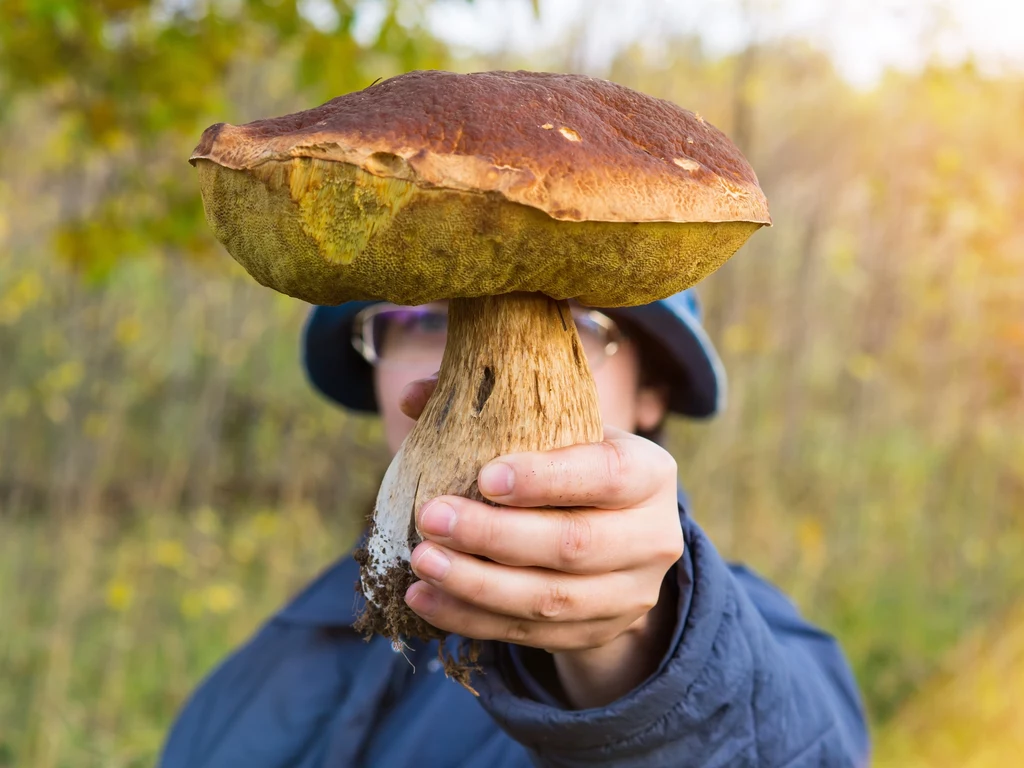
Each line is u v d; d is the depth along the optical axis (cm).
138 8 243
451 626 74
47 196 367
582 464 70
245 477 422
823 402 378
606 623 75
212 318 386
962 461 386
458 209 61
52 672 280
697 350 140
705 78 314
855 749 115
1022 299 364
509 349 76
